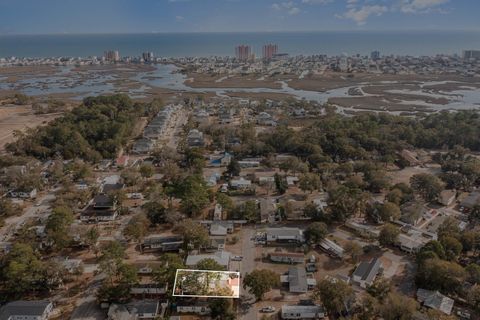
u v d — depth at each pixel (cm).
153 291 8744
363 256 10431
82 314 8181
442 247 9788
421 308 8200
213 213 12781
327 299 8019
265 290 8450
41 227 11506
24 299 8638
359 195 12444
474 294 8162
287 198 13912
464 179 14938
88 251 10656
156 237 11200
